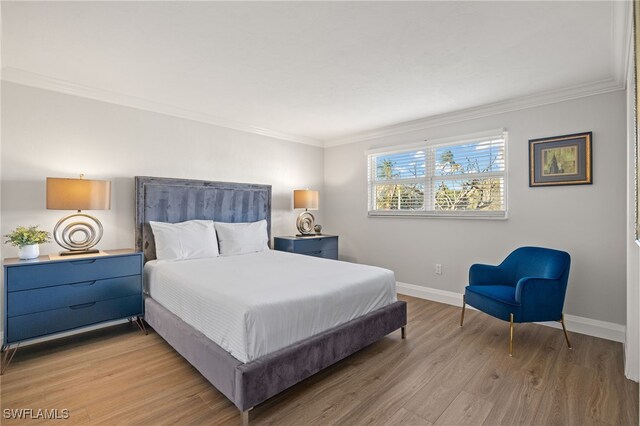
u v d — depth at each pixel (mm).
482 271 3121
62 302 2543
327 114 3814
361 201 4770
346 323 2342
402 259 4305
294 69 2600
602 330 2826
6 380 2119
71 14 1849
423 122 4016
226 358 1795
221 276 2574
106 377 2164
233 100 3344
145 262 3311
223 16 1875
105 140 3148
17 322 2350
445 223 3889
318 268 2938
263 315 1846
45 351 2553
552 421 1729
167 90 3074
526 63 2475
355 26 1979
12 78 2635
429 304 3826
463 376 2191
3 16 1860
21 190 2707
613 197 2777
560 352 2547
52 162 2852
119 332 2967
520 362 2389
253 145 4391
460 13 1842
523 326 3117
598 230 2854
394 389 2039
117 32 2049
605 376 2180
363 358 2459
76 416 1753
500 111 3406
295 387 2062
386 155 4531
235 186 4094
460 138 3717
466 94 3146
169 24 1958
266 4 1761
